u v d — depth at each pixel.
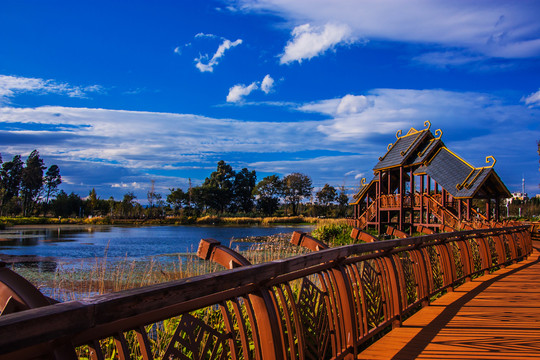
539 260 12.01
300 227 54.44
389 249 4.61
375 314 4.20
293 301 2.63
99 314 1.24
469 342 3.98
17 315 1.03
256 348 2.24
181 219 65.88
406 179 31.75
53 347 1.18
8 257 18.19
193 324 1.83
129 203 76.00
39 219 60.88
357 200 36.59
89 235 36.03
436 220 27.81
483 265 8.91
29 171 100.69
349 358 3.42
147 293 1.42
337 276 3.44
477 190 22.61
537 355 3.60
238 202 106.81
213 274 1.80
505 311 5.29
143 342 1.55
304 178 104.25
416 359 3.49
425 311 5.30
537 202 60.28
